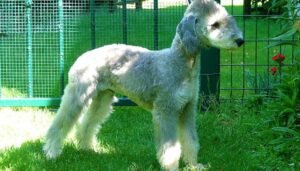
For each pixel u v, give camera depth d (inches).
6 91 144.8
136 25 137.0
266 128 119.4
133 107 142.7
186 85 101.7
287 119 117.4
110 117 135.2
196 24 98.5
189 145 105.7
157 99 102.8
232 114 132.6
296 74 119.0
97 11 138.6
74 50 141.3
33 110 140.6
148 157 112.3
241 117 128.3
